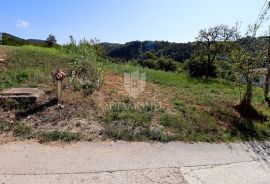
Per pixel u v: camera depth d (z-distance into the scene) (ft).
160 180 14.75
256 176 16.49
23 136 17.88
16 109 21.08
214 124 24.16
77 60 34.71
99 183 13.91
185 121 23.67
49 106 22.02
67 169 14.89
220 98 35.27
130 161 16.44
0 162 14.96
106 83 33.50
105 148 17.65
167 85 41.09
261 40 31.07
